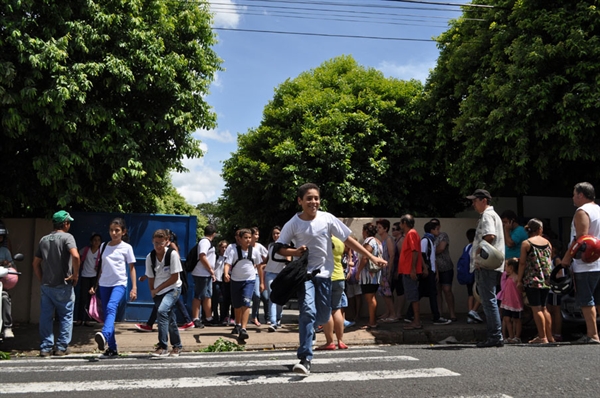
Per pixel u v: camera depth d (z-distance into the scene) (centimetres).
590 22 1154
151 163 1038
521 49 1199
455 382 451
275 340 853
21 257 732
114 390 434
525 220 1391
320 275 507
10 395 422
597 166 1227
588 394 406
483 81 1355
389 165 1792
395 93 1966
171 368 544
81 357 688
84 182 1040
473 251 679
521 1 1250
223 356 664
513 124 1200
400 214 1823
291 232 509
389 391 420
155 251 679
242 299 843
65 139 938
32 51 849
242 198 2270
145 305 1033
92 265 984
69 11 899
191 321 990
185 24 1132
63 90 846
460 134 1398
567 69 1134
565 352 609
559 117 1167
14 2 851
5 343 816
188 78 1075
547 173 1205
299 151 1877
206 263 966
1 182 1005
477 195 685
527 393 412
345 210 1911
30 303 1016
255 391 422
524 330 923
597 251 676
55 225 734
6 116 840
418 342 884
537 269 725
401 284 1034
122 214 1047
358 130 1888
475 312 966
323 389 428
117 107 1005
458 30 1556
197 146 1114
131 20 970
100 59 952
